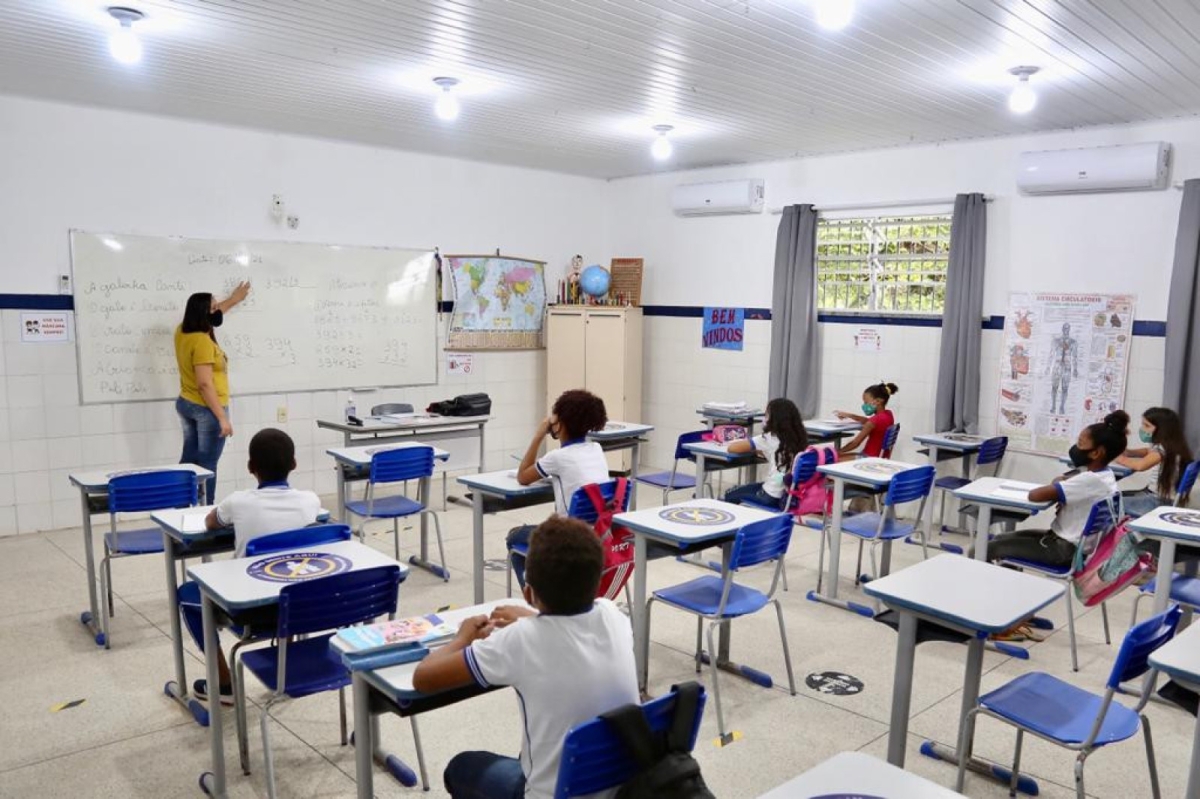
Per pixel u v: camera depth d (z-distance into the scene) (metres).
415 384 7.58
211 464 5.84
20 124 5.50
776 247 7.34
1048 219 5.96
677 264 8.25
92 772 2.88
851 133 6.21
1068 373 5.93
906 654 2.60
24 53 4.48
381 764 2.95
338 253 6.99
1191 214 5.27
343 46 4.30
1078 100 5.05
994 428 6.32
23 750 3.02
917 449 6.72
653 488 7.80
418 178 7.43
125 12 3.79
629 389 8.12
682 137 6.52
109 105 5.74
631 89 5.08
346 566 2.73
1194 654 2.18
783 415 5.09
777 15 3.73
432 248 7.59
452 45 4.25
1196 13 3.55
